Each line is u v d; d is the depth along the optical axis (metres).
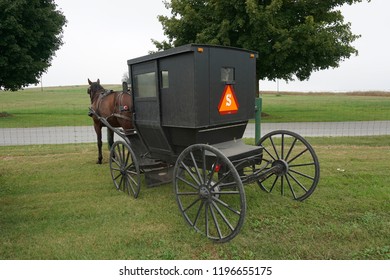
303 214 4.21
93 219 4.27
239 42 14.57
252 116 4.40
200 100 3.64
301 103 27.80
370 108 21.34
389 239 3.54
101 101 6.70
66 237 3.77
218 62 3.78
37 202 4.91
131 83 4.59
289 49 14.40
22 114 20.59
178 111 3.87
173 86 3.87
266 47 14.34
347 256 3.26
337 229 3.75
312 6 15.45
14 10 16.66
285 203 4.59
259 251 3.41
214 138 4.09
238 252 3.41
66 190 5.49
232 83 3.96
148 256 3.35
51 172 6.63
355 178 5.68
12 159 7.91
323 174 5.94
